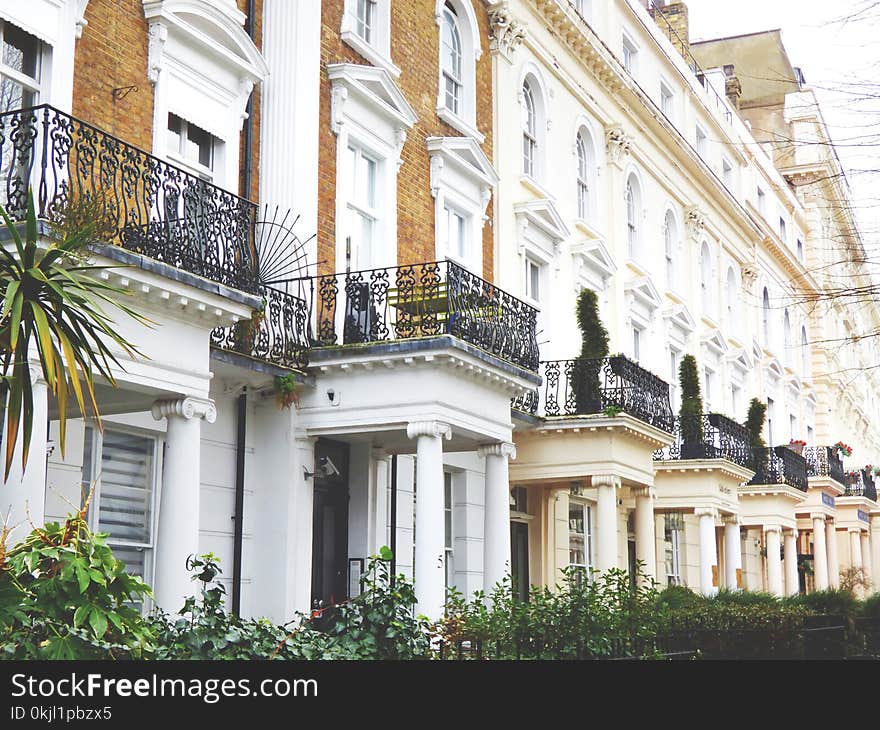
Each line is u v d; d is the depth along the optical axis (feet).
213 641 25.66
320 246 48.62
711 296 104.32
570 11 72.95
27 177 31.32
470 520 58.18
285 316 45.37
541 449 61.52
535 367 51.88
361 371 45.88
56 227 30.01
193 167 43.57
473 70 63.05
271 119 48.01
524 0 68.64
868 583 114.93
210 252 37.06
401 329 46.39
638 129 86.89
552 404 62.69
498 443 50.34
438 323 45.91
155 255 34.71
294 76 48.03
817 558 112.37
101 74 39.17
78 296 23.41
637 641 43.29
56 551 23.12
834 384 148.25
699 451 78.59
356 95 51.44
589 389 61.77
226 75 45.19
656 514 83.15
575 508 72.74
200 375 36.29
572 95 75.61
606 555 59.31
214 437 43.75
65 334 23.41
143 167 37.76
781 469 98.58
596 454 60.23
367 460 50.72
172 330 35.40
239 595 43.80
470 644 38.14
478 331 47.21
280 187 47.34
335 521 50.49
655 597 50.19
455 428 46.83
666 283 91.71
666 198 93.76
